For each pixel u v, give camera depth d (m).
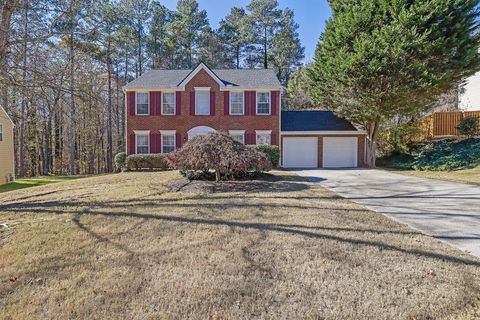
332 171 16.14
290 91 32.50
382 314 2.85
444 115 20.47
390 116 16.95
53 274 3.75
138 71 32.00
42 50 8.32
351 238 4.88
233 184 10.52
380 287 3.33
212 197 8.44
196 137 11.56
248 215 6.36
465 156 15.35
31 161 29.48
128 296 3.22
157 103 19.12
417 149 18.56
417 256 4.14
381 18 15.71
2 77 7.59
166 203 7.61
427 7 14.51
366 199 8.28
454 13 14.98
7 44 7.32
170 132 19.05
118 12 23.73
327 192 9.35
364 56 15.30
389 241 4.74
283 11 37.50
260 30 37.38
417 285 3.35
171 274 3.68
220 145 10.81
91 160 31.98
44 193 10.00
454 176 13.04
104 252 4.40
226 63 36.97
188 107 19.12
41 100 10.97
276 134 19.28
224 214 6.45
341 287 3.34
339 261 4.00
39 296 3.25
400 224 5.73
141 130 19.09
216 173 11.00
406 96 15.52
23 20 7.88
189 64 34.47
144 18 31.22
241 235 5.04
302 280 3.51
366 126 19.09
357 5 16.89
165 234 5.14
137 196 8.64
